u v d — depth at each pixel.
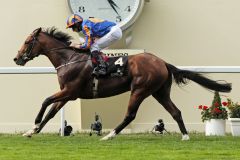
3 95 32.34
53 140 24.16
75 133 30.72
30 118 32.25
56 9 32.22
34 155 19.77
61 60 24.22
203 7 32.19
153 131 31.66
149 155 19.77
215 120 28.80
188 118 31.97
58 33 24.56
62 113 28.23
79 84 23.88
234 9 32.09
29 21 32.34
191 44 32.19
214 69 28.06
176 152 20.45
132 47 32.19
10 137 25.84
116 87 23.89
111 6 31.11
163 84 24.14
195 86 31.95
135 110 23.89
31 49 24.33
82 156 19.52
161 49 32.19
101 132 30.19
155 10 32.25
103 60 23.75
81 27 24.42
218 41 32.12
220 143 23.03
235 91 31.89
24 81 32.28
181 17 32.19
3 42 32.38
